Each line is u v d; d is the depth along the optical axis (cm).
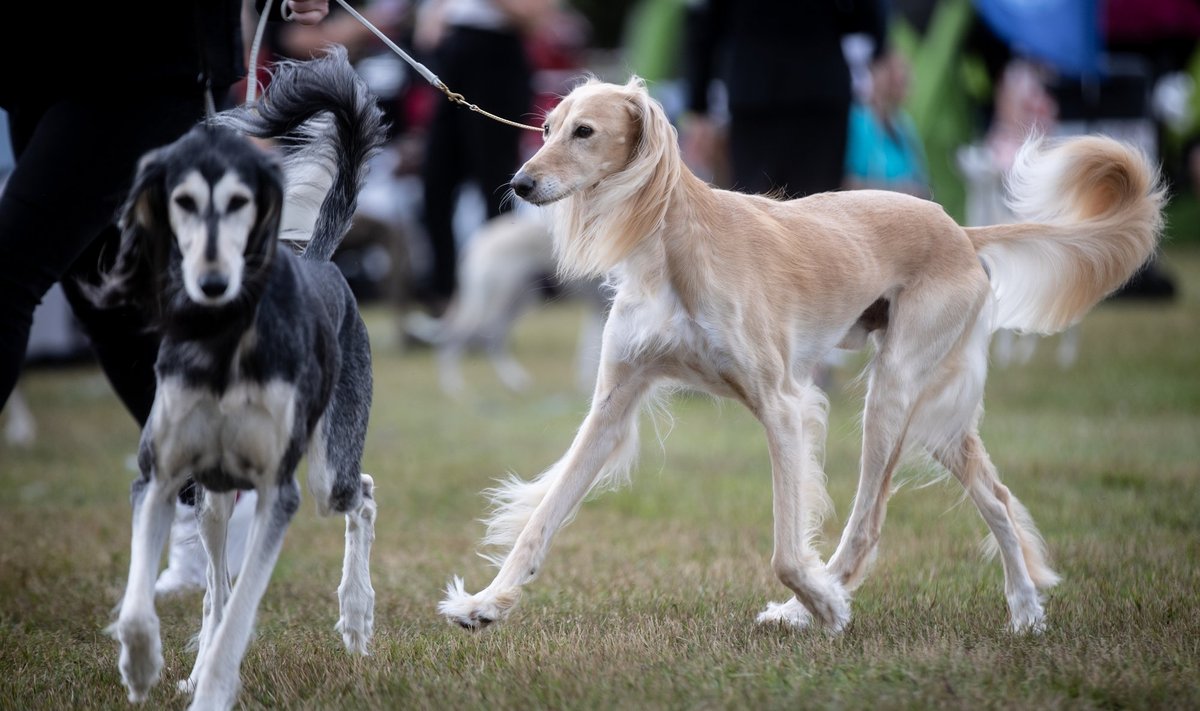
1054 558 859
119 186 701
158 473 533
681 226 680
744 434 1491
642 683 584
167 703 579
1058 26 2375
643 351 698
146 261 522
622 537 987
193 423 522
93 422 1597
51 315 1986
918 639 665
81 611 786
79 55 696
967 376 762
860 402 848
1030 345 1934
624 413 716
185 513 834
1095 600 747
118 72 700
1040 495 1062
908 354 746
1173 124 3136
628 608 765
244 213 499
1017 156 820
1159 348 1933
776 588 816
